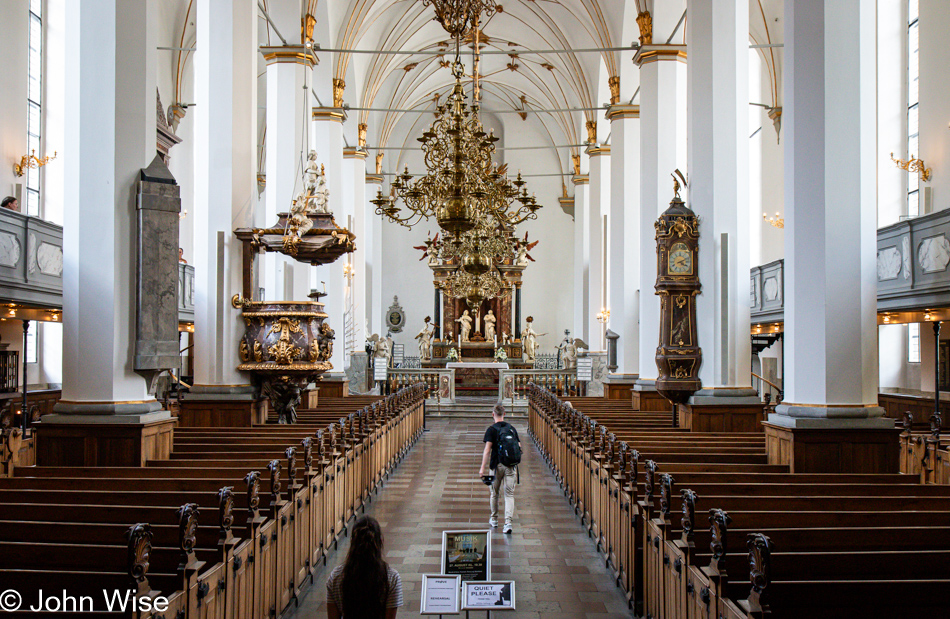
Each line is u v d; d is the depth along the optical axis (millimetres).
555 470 13648
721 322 11867
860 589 3924
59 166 16328
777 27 20094
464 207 13195
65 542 5008
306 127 16141
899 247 12742
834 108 7789
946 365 14312
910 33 15336
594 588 7254
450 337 35188
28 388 16078
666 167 16047
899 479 6750
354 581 3965
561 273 37062
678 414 12586
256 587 5473
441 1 11375
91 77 7836
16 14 14828
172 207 8109
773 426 8125
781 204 20453
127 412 7785
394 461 14438
